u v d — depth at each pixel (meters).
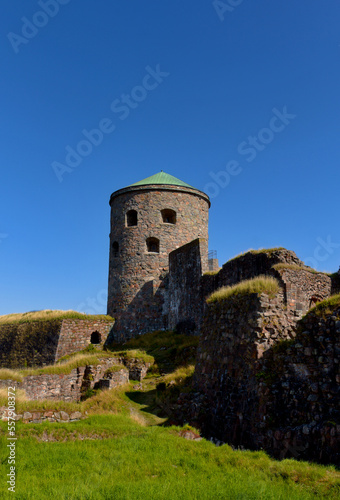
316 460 7.96
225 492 6.30
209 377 12.39
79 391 18.47
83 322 27.00
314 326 9.66
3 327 29.08
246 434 9.99
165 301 27.50
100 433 10.20
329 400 8.59
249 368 10.66
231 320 12.23
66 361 20.34
